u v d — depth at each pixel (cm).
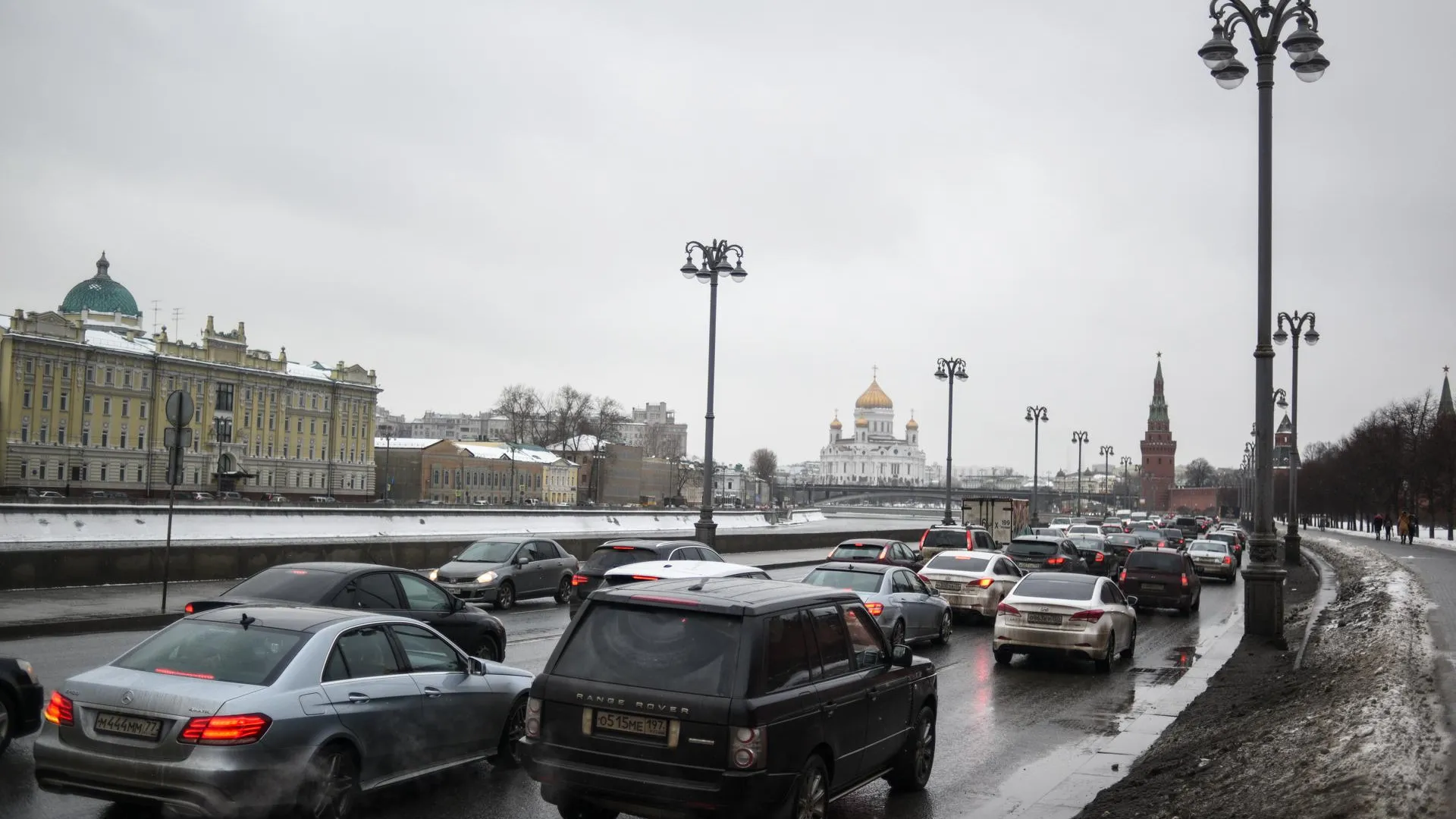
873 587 2077
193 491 11856
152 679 831
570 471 17512
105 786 805
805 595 870
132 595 2395
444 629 1423
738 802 738
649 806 755
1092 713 1501
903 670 1001
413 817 922
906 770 1038
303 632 890
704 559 2416
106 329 12469
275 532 3803
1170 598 2984
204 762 786
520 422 19038
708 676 760
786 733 772
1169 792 978
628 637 795
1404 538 6531
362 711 884
